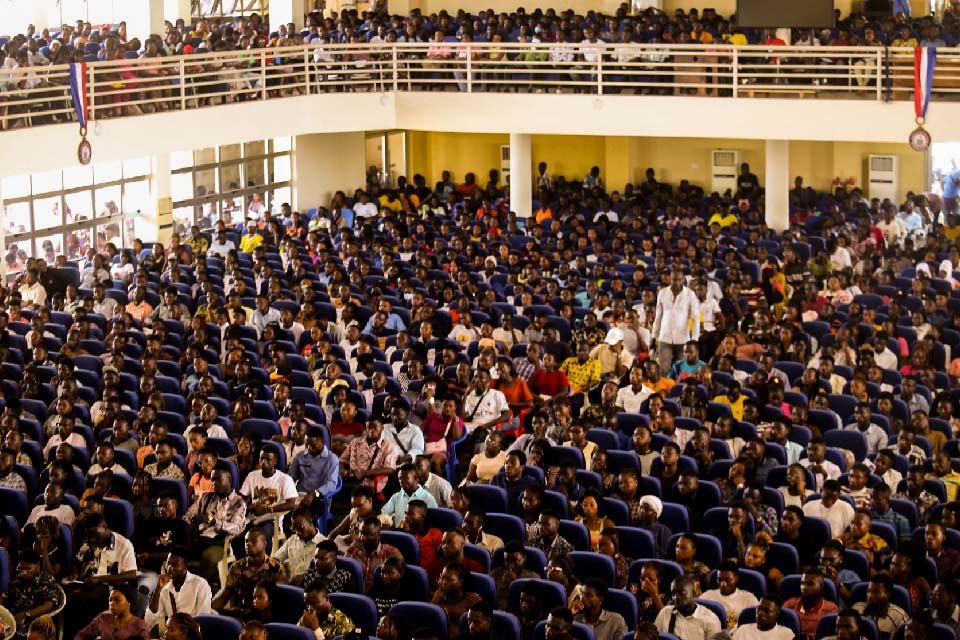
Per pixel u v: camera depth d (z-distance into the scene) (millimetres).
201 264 21250
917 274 21641
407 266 21812
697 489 12461
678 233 25688
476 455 13875
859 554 11258
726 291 19969
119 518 11766
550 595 10047
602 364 17047
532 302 20000
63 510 11961
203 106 23203
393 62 25016
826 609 10227
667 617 9961
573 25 27016
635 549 11359
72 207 24766
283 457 13352
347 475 13367
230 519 11859
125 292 20125
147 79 21672
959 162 28922
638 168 30906
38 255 24203
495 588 10398
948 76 22875
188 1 29719
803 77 23453
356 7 31141
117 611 9859
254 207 29156
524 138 26031
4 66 21281
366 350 16625
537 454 13078
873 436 14688
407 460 13359
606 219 26234
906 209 27422
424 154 32250
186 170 27266
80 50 22953
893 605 10242
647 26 26766
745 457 12898
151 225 26469
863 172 29672
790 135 23141
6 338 17578
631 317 18141
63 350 16969
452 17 29703
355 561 10594
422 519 11422
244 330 17859
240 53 23406
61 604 10742
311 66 25719
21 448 13594
